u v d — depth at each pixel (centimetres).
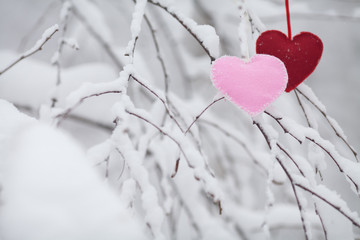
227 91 70
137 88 124
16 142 59
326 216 79
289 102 127
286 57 75
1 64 115
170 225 109
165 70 94
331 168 118
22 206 54
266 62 71
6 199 55
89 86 70
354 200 117
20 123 68
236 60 71
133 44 72
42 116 81
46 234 53
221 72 70
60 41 90
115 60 124
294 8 130
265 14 132
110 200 55
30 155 57
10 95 109
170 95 94
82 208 54
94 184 56
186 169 102
